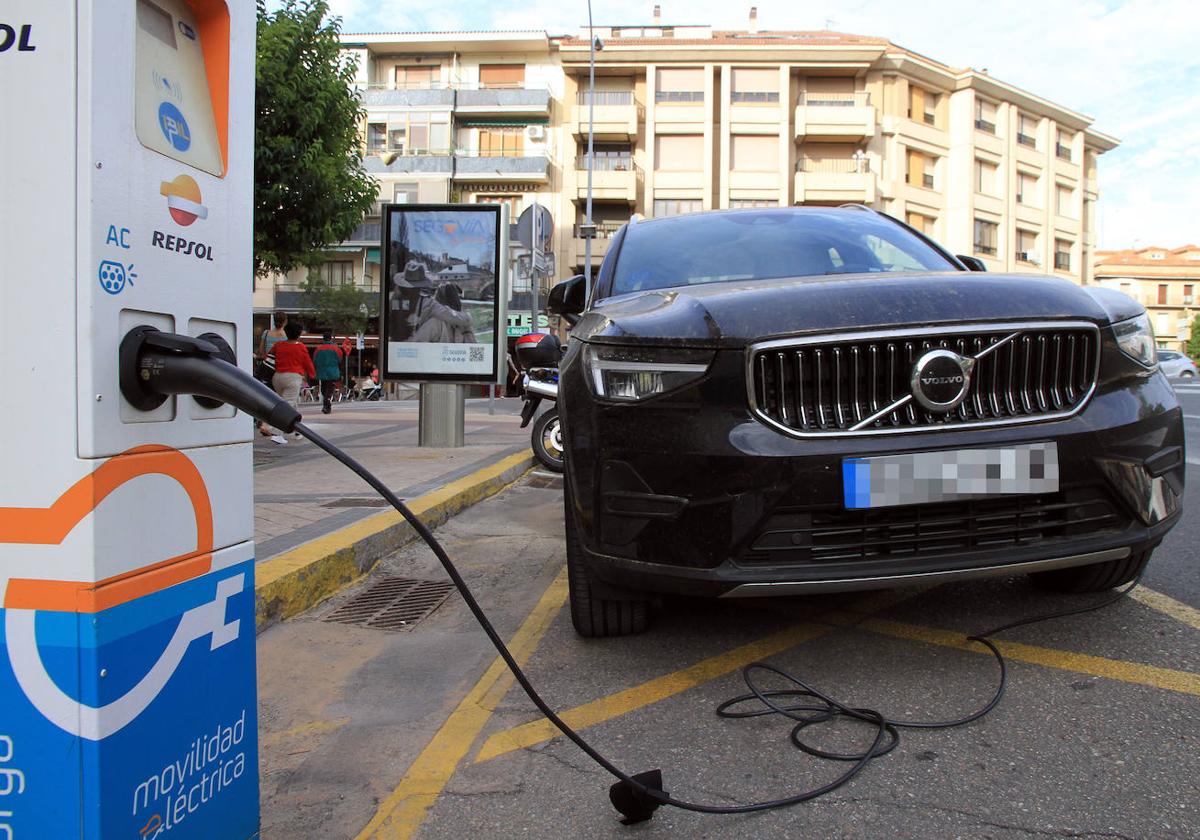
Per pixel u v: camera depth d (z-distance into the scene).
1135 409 2.61
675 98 36.56
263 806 2.07
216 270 1.50
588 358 2.75
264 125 8.45
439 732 2.47
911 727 2.35
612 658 3.00
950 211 39.94
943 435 2.44
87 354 1.21
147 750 1.32
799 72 36.94
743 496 2.39
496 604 3.77
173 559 1.39
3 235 1.22
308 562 3.78
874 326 2.45
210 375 1.30
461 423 8.90
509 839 1.90
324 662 3.08
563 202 37.53
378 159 37.22
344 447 8.90
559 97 37.97
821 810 1.95
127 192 1.28
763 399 2.44
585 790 2.10
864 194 36.06
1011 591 3.54
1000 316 2.51
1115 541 2.55
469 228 8.63
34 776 1.24
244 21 1.58
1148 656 2.80
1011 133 40.97
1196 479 6.30
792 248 3.83
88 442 1.21
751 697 2.60
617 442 2.57
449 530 5.33
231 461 1.55
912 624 3.21
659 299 2.98
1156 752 2.17
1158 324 80.88
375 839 1.92
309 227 8.92
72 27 1.20
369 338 38.44
